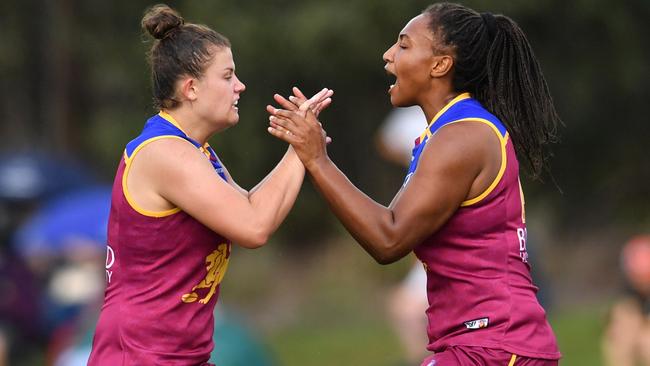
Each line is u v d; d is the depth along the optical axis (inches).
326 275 2319.1
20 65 2588.6
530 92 610.2
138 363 563.8
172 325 568.4
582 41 2410.2
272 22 2295.8
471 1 2229.3
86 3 2566.4
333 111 2568.9
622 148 2598.4
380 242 568.4
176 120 580.1
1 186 1672.0
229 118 581.0
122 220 569.3
